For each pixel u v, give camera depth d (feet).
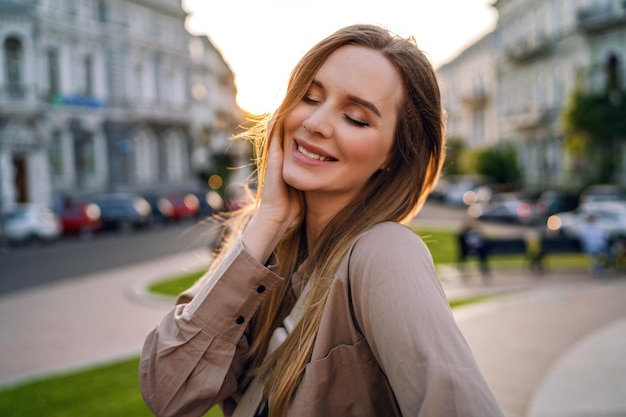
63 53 107.45
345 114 4.00
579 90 92.12
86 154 114.52
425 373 3.02
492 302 36.22
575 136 91.40
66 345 29.17
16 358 26.91
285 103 4.22
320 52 4.10
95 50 117.08
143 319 34.96
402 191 4.23
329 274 3.89
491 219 98.22
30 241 78.13
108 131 120.57
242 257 4.12
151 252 69.26
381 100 3.96
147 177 133.69
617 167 90.53
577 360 23.15
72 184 109.09
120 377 22.38
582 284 43.37
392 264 3.40
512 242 50.49
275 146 4.37
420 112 4.14
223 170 144.87
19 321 35.09
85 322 34.42
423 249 3.57
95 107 115.24
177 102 148.36
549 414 17.56
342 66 4.01
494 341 26.68
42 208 81.15
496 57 140.77
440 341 3.09
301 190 4.32
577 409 17.79
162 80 140.77
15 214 78.43
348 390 3.68
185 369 4.07
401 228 3.70
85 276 52.47
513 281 45.75
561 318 31.27
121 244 78.28
